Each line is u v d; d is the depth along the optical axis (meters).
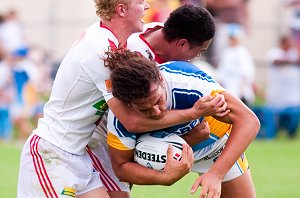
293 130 55.09
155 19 51.41
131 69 19.30
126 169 20.64
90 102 21.23
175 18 21.05
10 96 54.47
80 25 63.38
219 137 22.25
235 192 23.03
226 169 19.77
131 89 19.23
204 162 22.73
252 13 61.66
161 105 19.59
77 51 21.06
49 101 21.75
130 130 20.17
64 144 21.42
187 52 21.38
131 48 21.36
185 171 20.22
